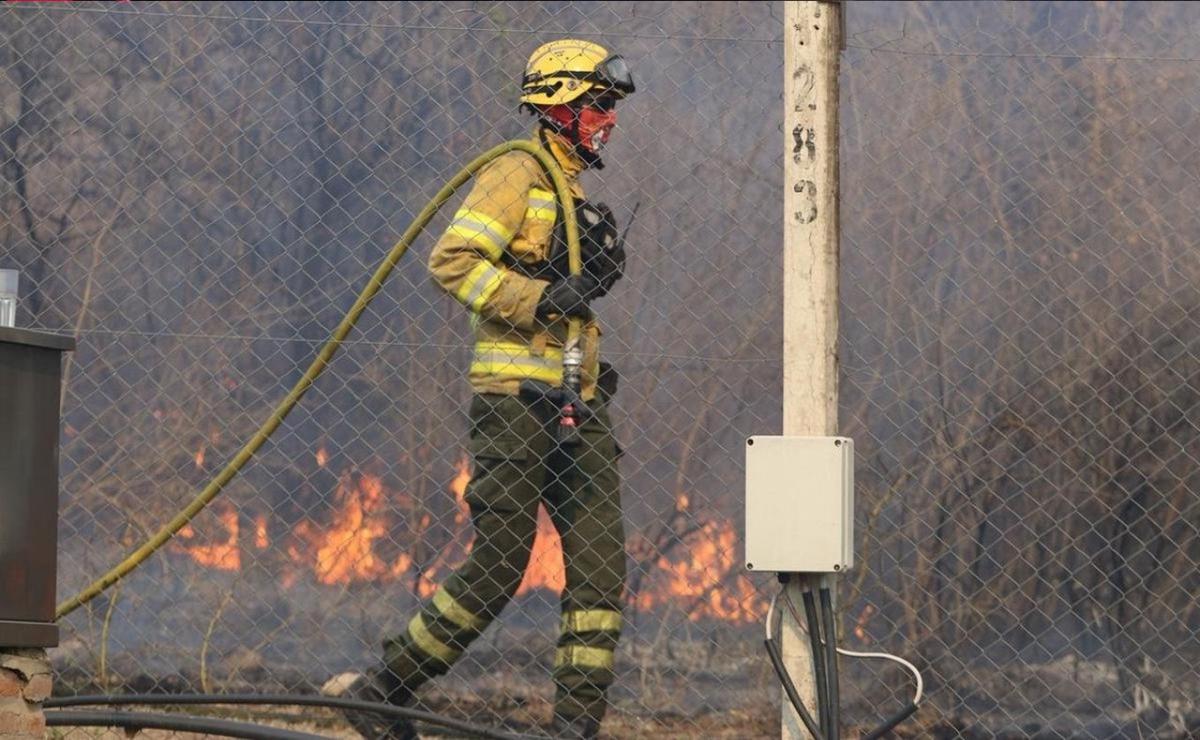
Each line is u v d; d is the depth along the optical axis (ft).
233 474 49.80
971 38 62.54
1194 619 58.70
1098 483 60.08
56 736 50.93
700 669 61.00
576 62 47.26
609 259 47.55
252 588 64.80
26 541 36.22
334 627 64.49
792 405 38.91
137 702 45.39
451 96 67.82
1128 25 62.54
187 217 68.74
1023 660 59.11
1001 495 60.29
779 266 64.13
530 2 67.05
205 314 68.23
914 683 58.03
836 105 39.45
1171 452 59.62
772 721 57.36
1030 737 56.13
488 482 46.70
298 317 68.39
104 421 66.85
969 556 60.08
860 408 61.31
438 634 47.62
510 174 46.52
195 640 63.62
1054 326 61.05
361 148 68.28
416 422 66.54
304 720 55.06
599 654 46.34
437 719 45.09
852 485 39.11
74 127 68.39
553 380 46.78
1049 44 62.44
